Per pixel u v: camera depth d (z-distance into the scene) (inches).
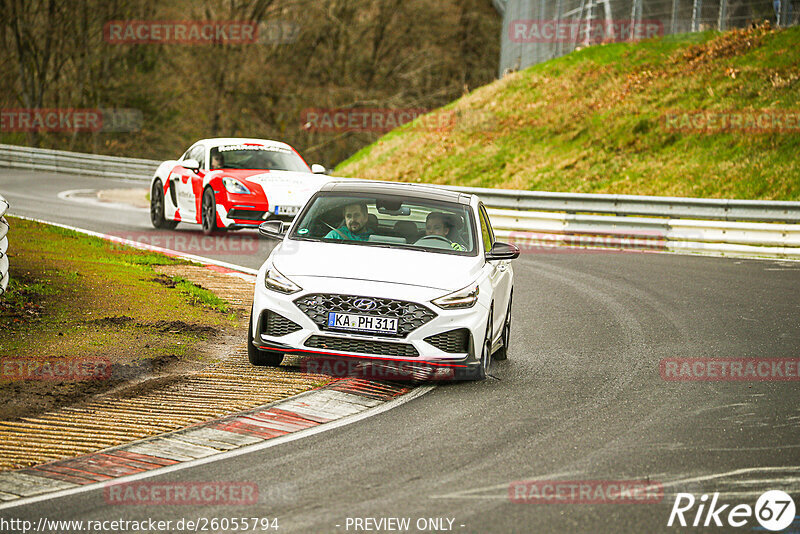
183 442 873.5
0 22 7313.0
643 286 2009.1
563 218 2891.2
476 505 716.0
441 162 4480.8
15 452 832.9
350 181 1339.8
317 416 971.3
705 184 3511.3
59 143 7751.0
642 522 690.8
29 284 1504.7
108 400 1005.8
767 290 1977.1
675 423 978.1
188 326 1354.6
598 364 1273.4
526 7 5989.2
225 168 2445.9
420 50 7839.6
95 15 7450.8
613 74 4596.5
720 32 4574.3
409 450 859.4
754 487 777.6
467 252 1197.7
